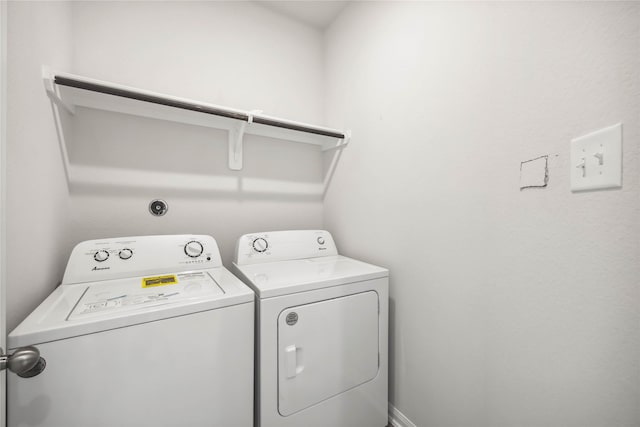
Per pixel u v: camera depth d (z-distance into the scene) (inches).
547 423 32.7
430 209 48.0
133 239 48.2
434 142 46.9
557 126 30.9
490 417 39.2
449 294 44.9
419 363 50.4
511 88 35.5
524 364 34.9
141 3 56.4
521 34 34.2
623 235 26.0
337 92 74.5
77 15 50.4
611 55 26.6
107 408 29.4
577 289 29.6
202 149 63.5
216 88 64.6
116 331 29.9
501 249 37.3
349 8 69.5
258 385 40.6
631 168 25.4
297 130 63.4
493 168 38.0
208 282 43.9
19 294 30.1
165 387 32.6
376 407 52.1
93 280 42.4
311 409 44.1
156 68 57.8
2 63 23.3
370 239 62.6
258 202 71.1
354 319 49.0
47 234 38.6
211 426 35.7
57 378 27.2
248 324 38.7
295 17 75.5
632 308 25.7
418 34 49.7
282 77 74.0
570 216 30.0
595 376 28.4
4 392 24.2
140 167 56.8
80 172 51.1
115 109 52.7
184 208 61.5
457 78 42.7
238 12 67.6
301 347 43.1
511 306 36.2
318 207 81.0
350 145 69.3
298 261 61.7
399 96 54.2
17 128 29.6
